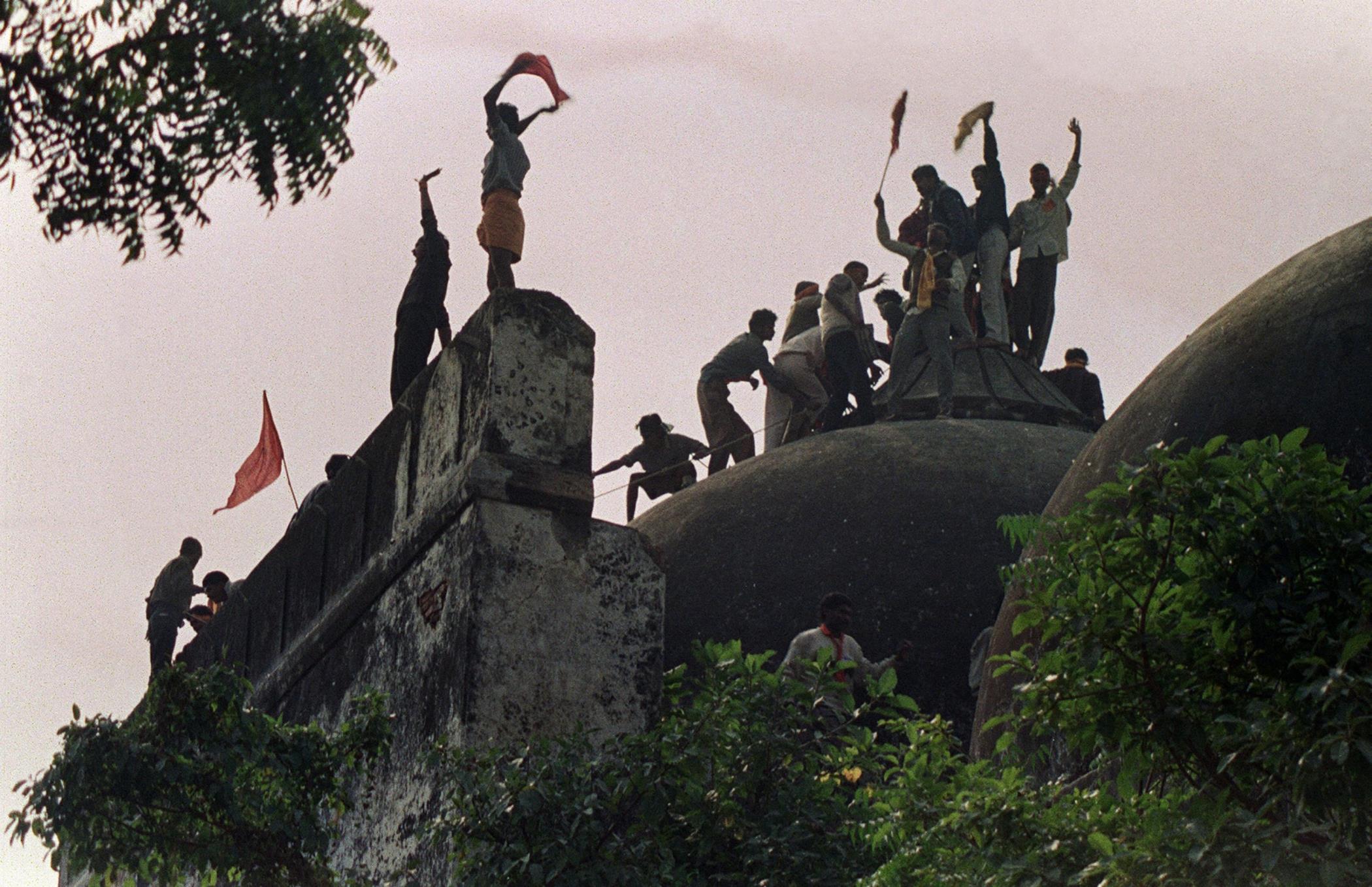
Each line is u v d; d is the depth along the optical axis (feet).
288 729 86.94
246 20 51.72
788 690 78.64
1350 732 53.11
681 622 112.88
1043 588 61.98
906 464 120.88
